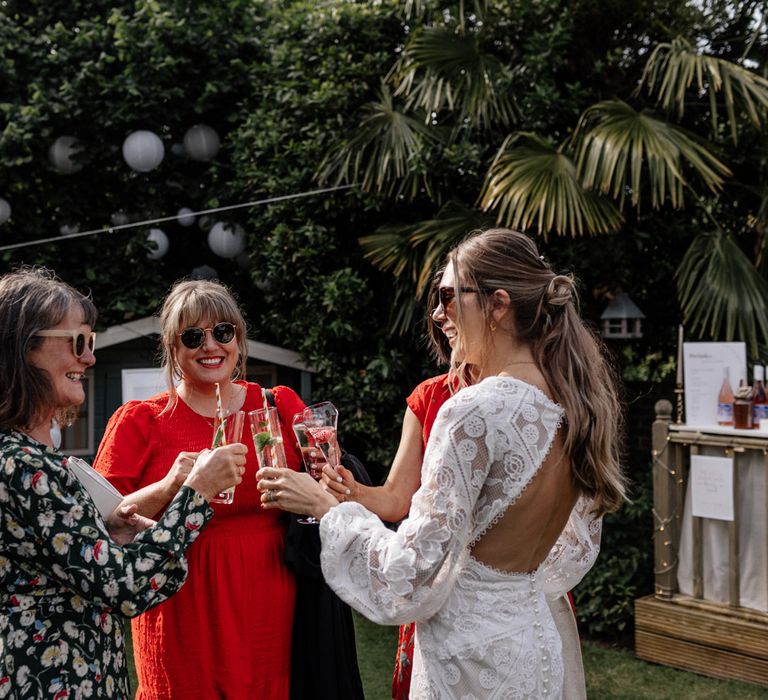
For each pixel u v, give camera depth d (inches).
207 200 246.7
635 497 167.6
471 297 58.8
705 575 144.0
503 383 57.2
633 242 193.6
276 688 79.9
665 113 187.2
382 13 221.8
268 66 239.0
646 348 224.5
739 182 194.9
